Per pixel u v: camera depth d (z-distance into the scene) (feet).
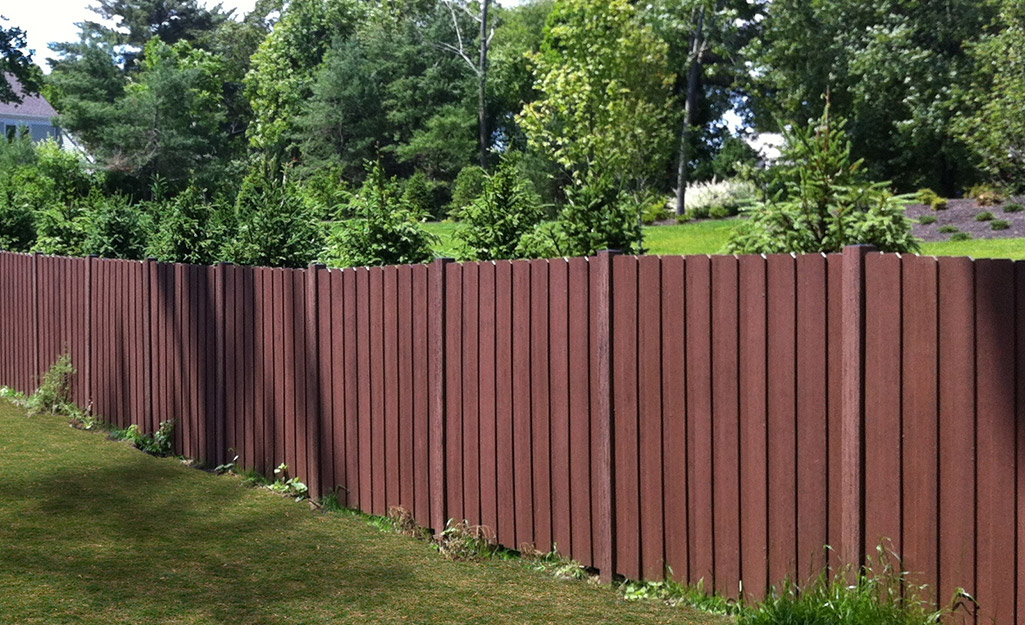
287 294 27.53
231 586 19.15
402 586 19.20
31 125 254.68
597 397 19.40
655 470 18.49
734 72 144.46
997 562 13.91
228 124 256.93
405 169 201.26
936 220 72.90
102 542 22.34
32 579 19.51
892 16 112.47
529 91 200.64
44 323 42.27
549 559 20.53
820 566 16.06
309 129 204.64
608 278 19.06
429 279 22.90
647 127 124.88
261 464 28.96
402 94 196.03
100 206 53.78
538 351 20.59
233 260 38.42
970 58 105.09
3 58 182.60
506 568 20.53
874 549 15.31
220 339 30.40
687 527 18.03
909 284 14.80
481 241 29.58
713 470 17.58
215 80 240.32
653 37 133.39
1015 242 60.08
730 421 17.25
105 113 178.91
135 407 35.45
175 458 32.30
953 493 14.37
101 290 37.52
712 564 17.67
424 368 23.11
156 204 48.65
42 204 71.56
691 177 161.79
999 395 13.84
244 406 29.55
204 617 17.33
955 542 14.37
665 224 108.99
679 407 18.02
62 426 37.73
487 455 21.80
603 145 122.52
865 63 110.73
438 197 186.09
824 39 123.13
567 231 26.02
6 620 17.08
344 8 233.76
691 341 17.80
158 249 44.24
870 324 15.28
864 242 19.70
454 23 205.57
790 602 15.48
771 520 16.74
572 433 19.93
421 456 23.29
